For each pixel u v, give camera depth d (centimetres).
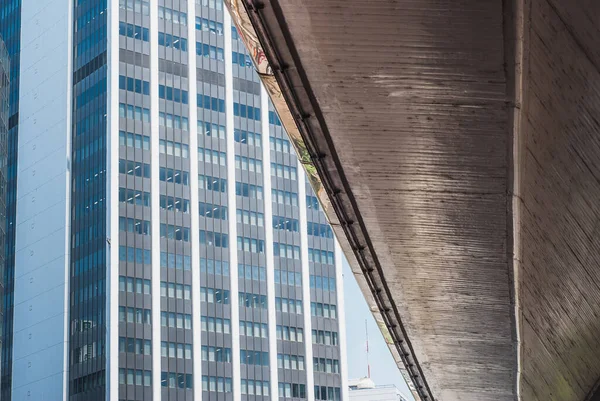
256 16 1330
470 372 3102
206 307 17225
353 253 2259
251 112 18800
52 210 17888
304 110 1584
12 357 18312
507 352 2753
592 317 1816
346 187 1869
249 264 18012
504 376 3061
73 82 18188
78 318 16862
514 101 1423
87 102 17762
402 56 1365
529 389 3031
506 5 1184
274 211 18625
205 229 17588
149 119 17400
